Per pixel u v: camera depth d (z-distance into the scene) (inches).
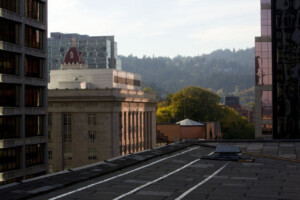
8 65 1957.4
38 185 933.8
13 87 2000.5
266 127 3878.0
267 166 1330.0
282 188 971.3
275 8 2508.6
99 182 1024.9
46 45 2250.2
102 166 1245.7
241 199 854.5
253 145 1873.8
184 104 6604.3
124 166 1270.9
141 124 3794.3
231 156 1476.4
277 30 2508.6
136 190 933.8
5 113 1889.8
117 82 4062.5
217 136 5526.6
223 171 1226.6
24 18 2028.8
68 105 3093.0
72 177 1045.8
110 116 3021.7
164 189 949.2
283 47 2501.2
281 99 2508.6
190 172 1204.5
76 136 3093.0
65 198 845.2
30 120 2122.3
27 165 2078.0
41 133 2222.0
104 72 3914.9
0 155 1884.8
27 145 2074.3
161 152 1656.0
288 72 2492.6
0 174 1857.8
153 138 4138.8
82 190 925.8
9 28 1961.1
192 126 4675.2
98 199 842.2
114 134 3053.6
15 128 2000.5
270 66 3870.6
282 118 2504.9
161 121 6348.4
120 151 3253.0
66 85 3735.2
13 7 1980.8
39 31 2217.0
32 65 2158.0
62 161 3105.3
